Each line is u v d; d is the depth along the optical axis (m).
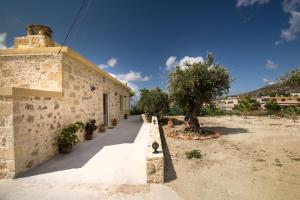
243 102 20.97
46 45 6.29
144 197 3.06
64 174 3.91
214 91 8.33
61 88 5.70
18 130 3.80
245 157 5.33
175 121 13.16
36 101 4.43
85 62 7.13
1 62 5.96
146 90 13.74
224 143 7.12
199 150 6.19
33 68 5.82
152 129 6.95
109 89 11.32
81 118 7.12
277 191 3.31
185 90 8.16
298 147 6.38
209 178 3.90
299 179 3.80
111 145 6.29
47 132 4.88
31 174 3.92
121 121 14.01
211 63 8.34
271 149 6.15
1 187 3.36
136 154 5.26
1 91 3.58
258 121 14.30
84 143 6.62
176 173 4.18
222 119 15.84
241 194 3.22
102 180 3.65
